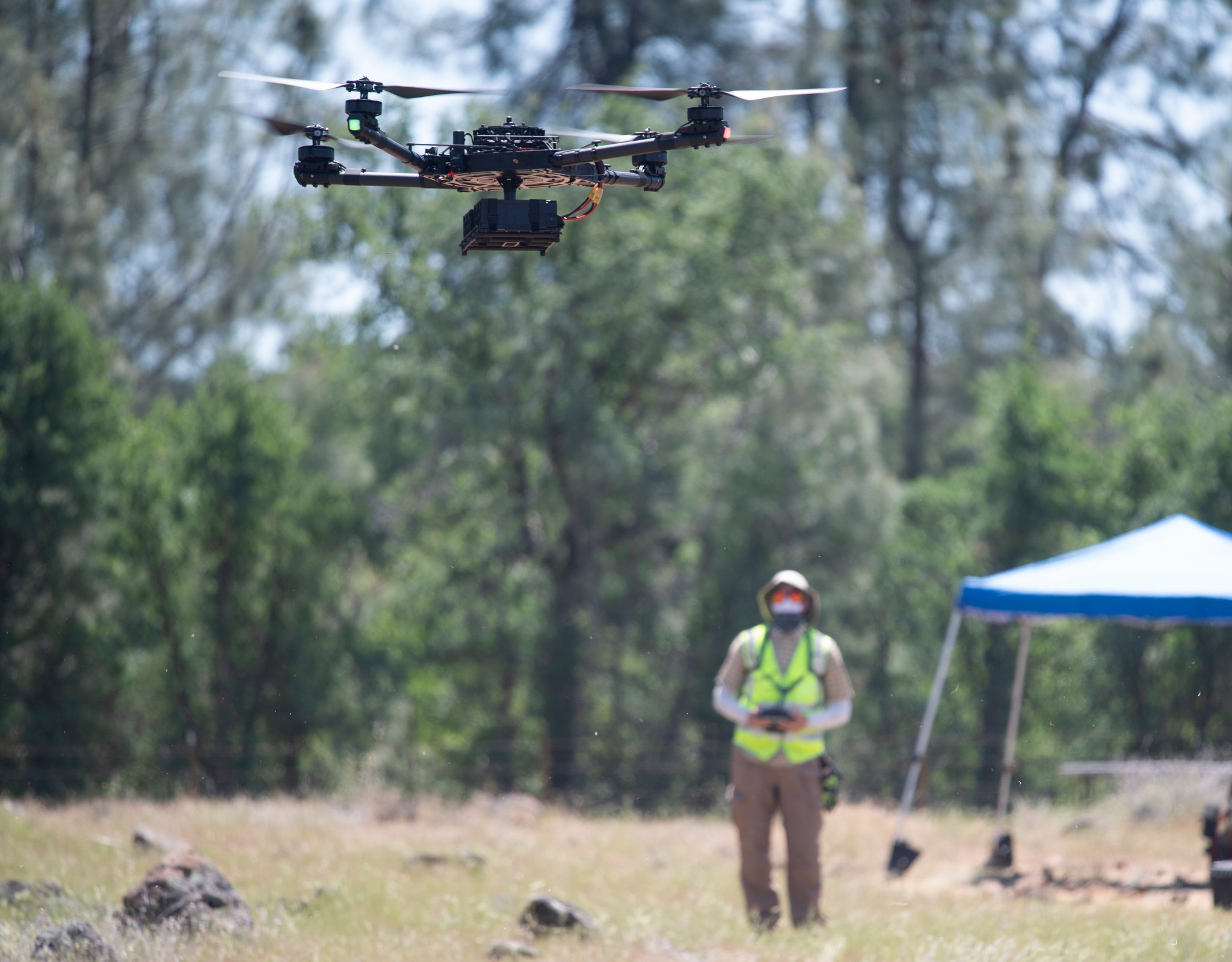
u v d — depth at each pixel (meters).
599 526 106.12
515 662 106.62
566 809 69.44
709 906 33.47
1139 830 53.72
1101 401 132.62
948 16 138.62
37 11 106.06
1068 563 44.41
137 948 24.56
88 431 78.44
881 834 53.19
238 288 110.75
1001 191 138.50
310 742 89.75
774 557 108.12
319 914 29.41
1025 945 28.14
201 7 110.06
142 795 77.44
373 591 105.88
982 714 101.38
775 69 135.75
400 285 98.12
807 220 107.81
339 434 117.31
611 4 127.69
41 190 97.50
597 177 22.84
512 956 26.48
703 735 107.06
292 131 22.33
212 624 86.88
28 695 77.00
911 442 143.75
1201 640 84.88
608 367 103.44
